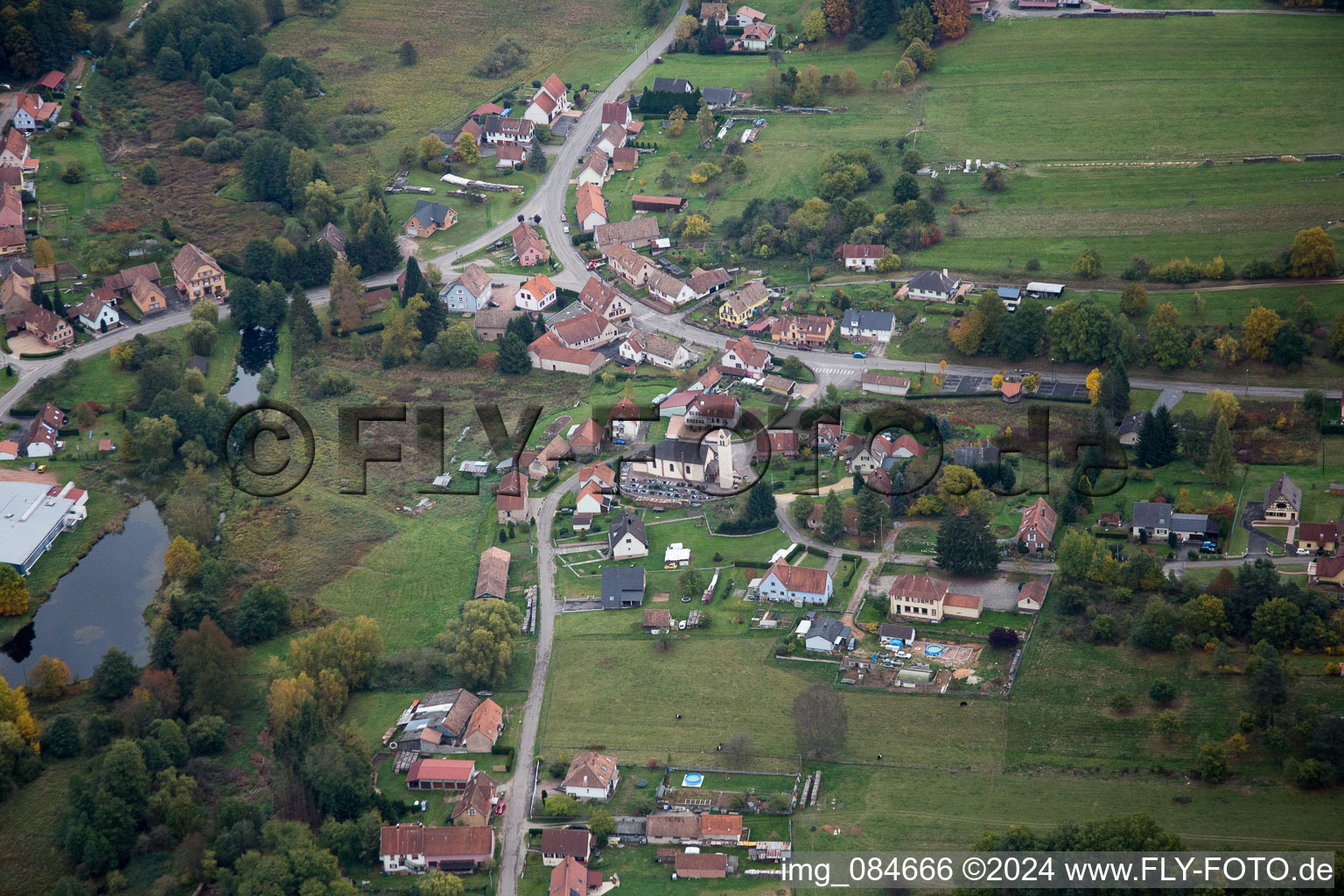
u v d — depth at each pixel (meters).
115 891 187.00
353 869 191.12
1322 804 185.38
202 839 190.50
